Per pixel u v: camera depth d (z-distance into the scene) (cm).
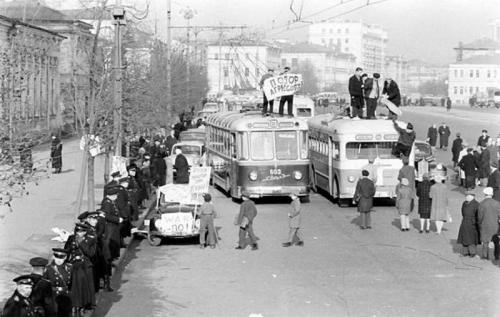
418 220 2825
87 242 1491
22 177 1434
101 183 3759
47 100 5475
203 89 9775
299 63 17575
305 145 3247
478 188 3734
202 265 2069
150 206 3139
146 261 2131
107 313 1572
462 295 1719
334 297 1708
